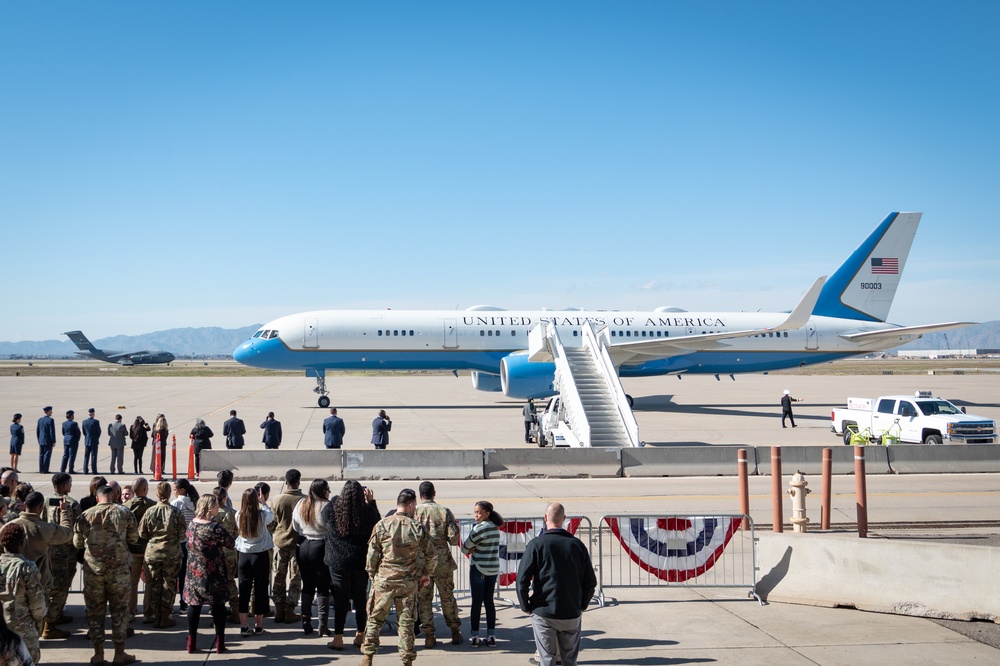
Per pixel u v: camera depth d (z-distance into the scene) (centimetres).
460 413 4228
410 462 2248
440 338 4484
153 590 1035
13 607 742
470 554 978
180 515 1025
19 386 7069
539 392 3709
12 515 998
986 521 1647
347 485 965
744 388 6844
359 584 955
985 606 1023
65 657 928
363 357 4462
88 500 1091
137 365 15938
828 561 1131
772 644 946
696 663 883
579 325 4616
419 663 900
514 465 2266
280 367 4466
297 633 1033
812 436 3203
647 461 2298
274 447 2545
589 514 1719
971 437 2612
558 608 759
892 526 1592
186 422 3684
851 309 5012
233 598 1022
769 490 2047
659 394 5969
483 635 998
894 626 1014
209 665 895
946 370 12238
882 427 2875
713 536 1198
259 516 1020
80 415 4078
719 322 4812
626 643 957
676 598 1154
